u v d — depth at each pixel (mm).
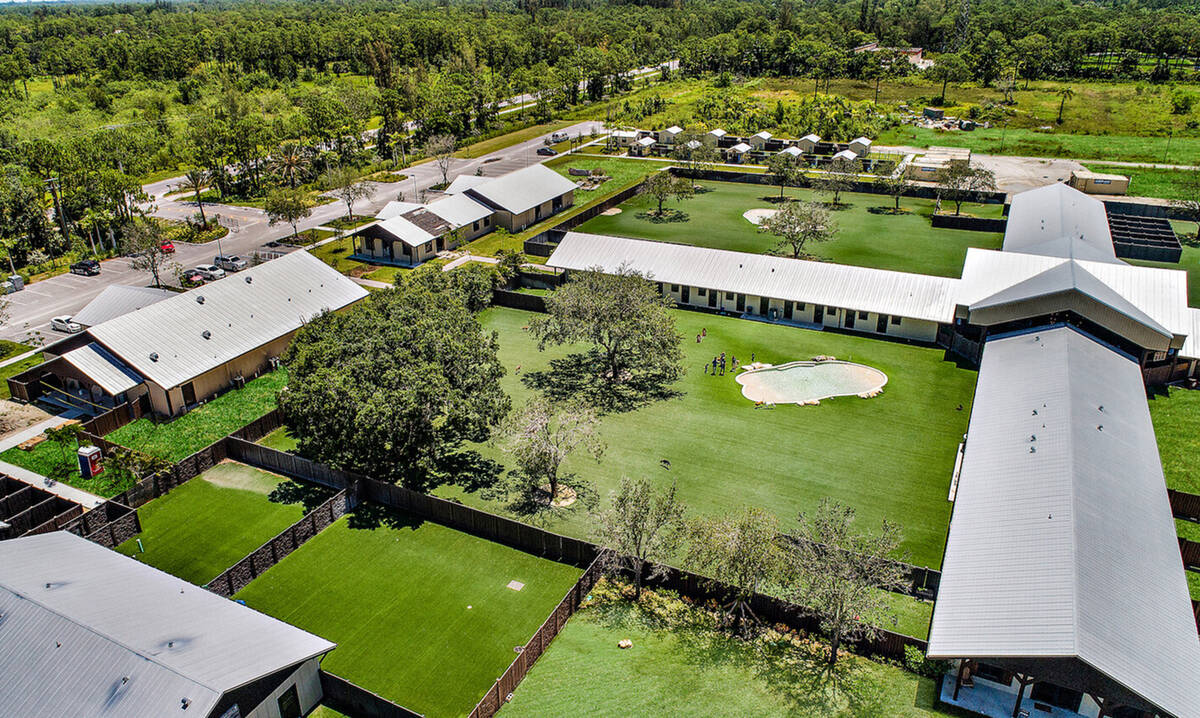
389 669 39250
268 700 34438
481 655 40125
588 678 37969
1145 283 72250
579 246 93750
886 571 38375
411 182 139750
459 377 53844
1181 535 48812
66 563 41156
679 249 90438
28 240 102250
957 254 101375
